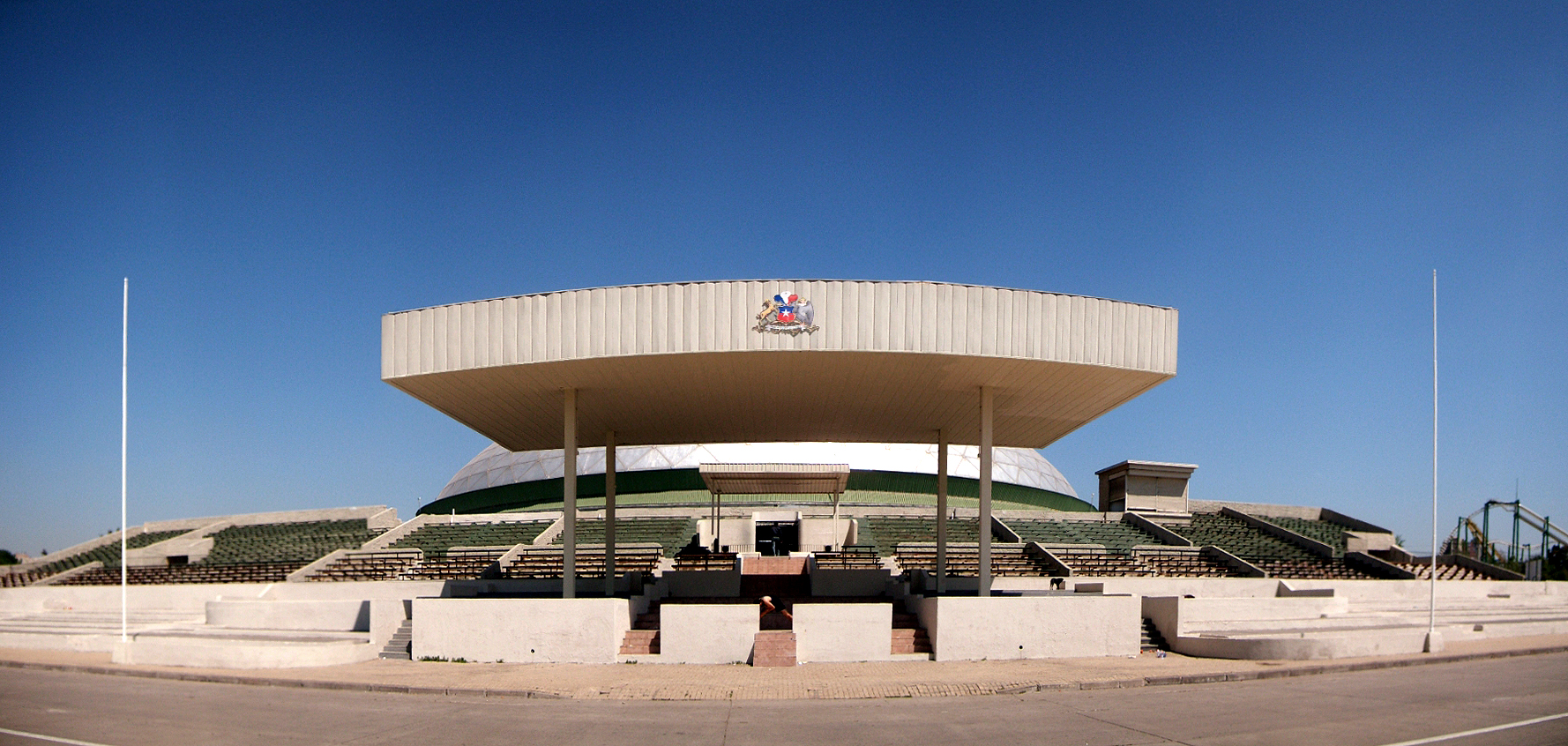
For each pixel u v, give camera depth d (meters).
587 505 54.75
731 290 20.98
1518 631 26.66
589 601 22.16
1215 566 39.31
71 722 14.55
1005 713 14.88
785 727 13.83
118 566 41.75
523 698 16.94
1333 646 21.05
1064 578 32.62
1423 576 39.12
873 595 30.94
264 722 14.49
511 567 37.09
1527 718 14.05
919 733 13.37
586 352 21.22
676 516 48.31
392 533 45.25
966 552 40.50
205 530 49.69
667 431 31.53
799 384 24.19
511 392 24.86
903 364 21.94
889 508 49.72
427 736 13.33
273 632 26.91
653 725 14.12
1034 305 21.52
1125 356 22.14
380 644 23.89
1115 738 12.88
